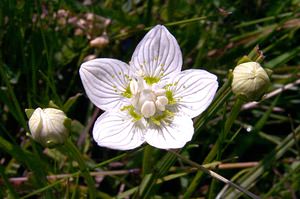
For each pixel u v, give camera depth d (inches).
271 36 6.2
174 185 5.9
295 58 6.5
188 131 4.1
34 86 5.4
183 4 6.5
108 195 5.5
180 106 4.3
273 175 5.8
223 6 6.5
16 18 5.9
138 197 5.0
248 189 5.1
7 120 5.9
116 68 4.4
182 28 6.4
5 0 5.8
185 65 6.3
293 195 5.3
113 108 4.3
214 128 6.0
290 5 6.5
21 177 5.5
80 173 4.7
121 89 4.4
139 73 4.4
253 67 4.2
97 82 4.3
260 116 6.2
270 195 5.4
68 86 6.3
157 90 4.3
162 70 4.4
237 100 4.4
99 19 6.3
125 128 4.3
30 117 4.2
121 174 5.7
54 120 4.1
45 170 5.1
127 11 6.6
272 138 6.0
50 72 5.4
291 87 6.1
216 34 6.5
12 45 6.0
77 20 6.2
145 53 4.4
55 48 6.1
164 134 4.2
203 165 4.7
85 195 5.3
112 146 4.0
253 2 6.8
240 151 5.7
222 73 6.2
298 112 6.3
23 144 5.8
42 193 5.0
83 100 6.2
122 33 6.2
